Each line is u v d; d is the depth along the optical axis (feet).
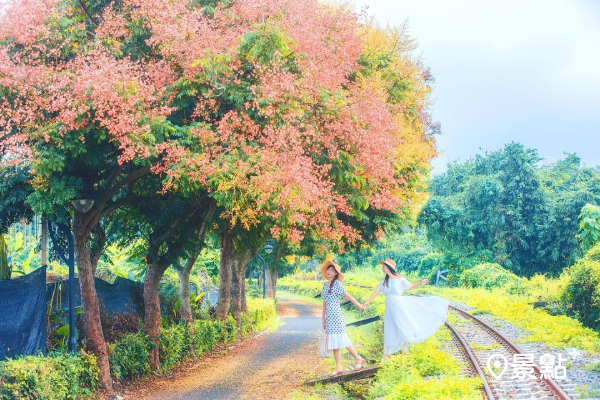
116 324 44.45
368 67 51.42
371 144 39.63
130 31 36.27
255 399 32.37
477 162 164.86
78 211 34.45
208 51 33.30
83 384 33.47
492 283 113.09
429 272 159.94
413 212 68.49
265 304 95.04
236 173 33.12
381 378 31.71
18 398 26.94
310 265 256.32
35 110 31.12
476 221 138.41
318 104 37.37
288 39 33.47
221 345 60.49
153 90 32.81
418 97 59.57
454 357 39.45
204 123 34.04
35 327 32.19
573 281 59.06
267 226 40.65
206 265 104.94
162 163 34.65
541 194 135.13
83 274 35.78
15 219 36.60
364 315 86.94
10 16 31.53
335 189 41.93
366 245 66.80
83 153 32.86
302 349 55.36
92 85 29.40
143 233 48.03
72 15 36.45
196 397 34.01
